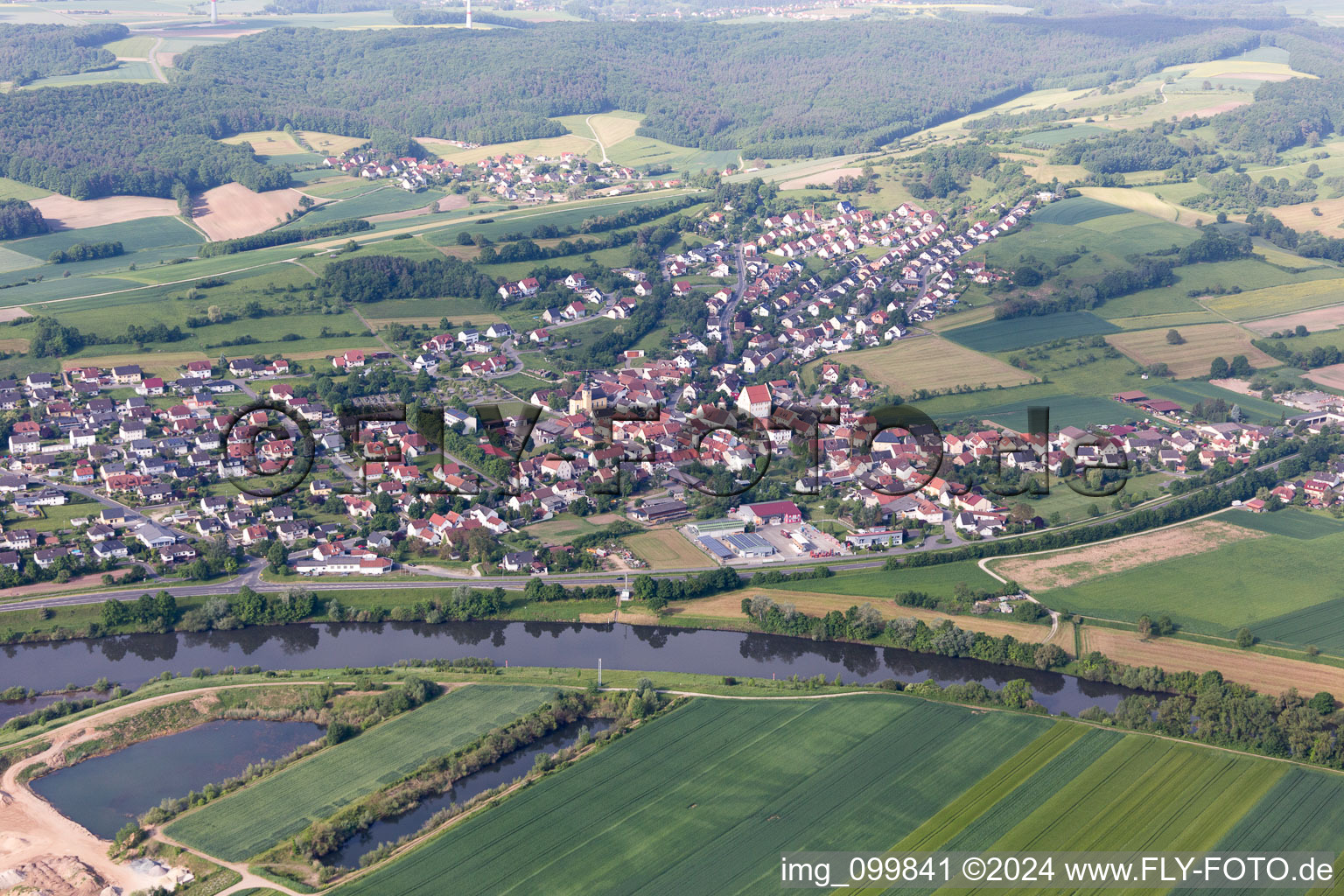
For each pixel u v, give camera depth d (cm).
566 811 18538
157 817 18550
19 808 19000
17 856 17750
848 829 18038
